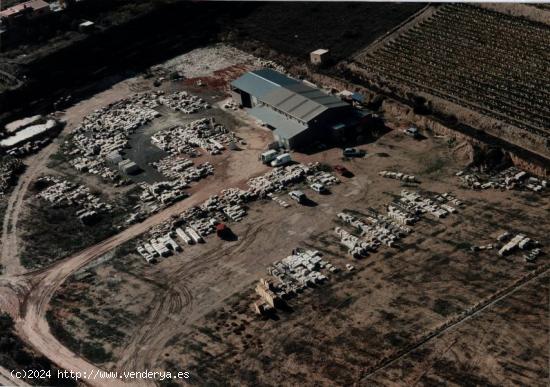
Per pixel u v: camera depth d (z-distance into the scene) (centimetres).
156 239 12062
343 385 9006
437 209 11938
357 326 9862
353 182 12962
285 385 9119
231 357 9631
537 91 14750
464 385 8800
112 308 10725
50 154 15050
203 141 14688
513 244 10862
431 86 15600
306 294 10525
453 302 10038
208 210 12638
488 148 13188
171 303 10681
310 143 14312
